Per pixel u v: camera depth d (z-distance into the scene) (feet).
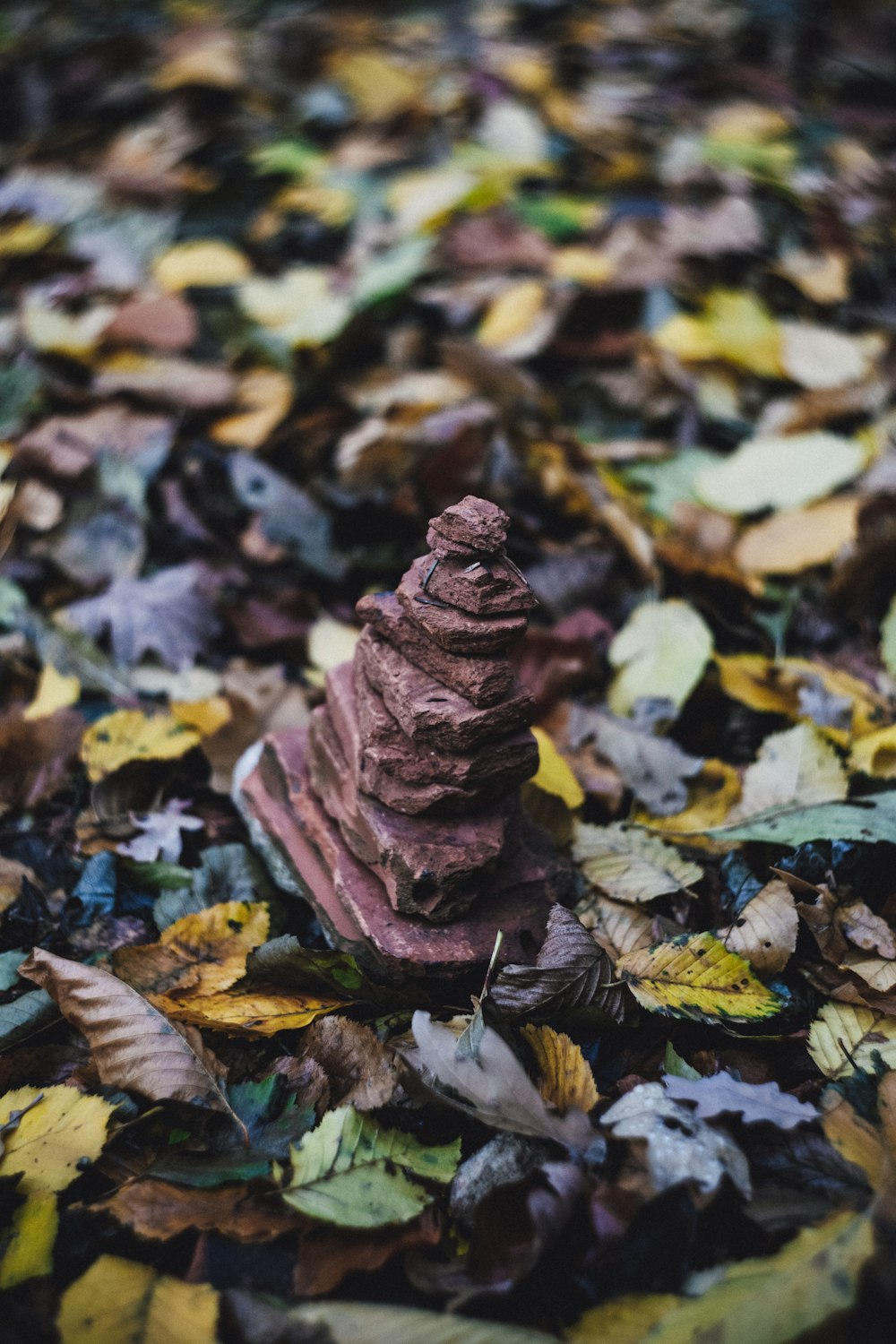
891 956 2.12
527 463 3.06
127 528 2.89
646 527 2.93
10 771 2.46
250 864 2.33
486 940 2.10
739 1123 1.95
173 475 3.04
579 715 2.58
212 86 4.63
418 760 2.07
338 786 2.22
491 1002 2.02
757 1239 1.84
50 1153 1.92
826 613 2.85
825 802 2.32
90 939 2.23
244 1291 1.80
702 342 3.37
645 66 5.11
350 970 2.06
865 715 2.57
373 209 4.04
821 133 4.61
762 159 4.22
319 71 4.99
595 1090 1.95
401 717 2.05
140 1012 2.01
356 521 2.97
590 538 2.97
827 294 3.61
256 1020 2.04
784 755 2.40
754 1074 2.03
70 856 2.36
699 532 2.89
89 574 2.85
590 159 4.33
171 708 2.56
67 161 4.30
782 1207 1.86
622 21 5.60
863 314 3.64
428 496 3.00
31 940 2.22
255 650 2.77
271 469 2.97
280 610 2.80
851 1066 2.01
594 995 2.06
